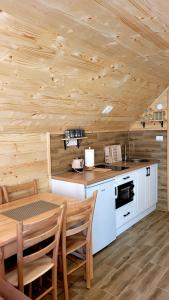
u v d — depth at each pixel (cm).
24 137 265
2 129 237
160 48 241
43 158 290
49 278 223
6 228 175
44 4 142
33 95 219
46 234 172
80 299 208
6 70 178
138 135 436
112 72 259
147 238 318
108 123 373
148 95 372
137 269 249
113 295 212
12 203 233
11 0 133
